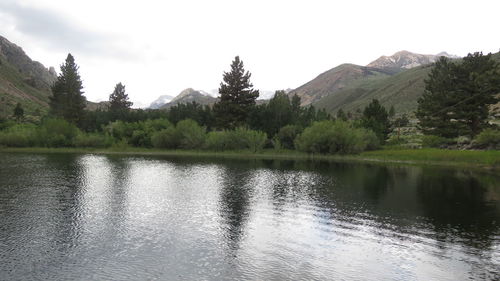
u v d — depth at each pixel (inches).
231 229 999.0
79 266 738.2
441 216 1140.5
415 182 1809.8
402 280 691.4
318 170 2330.2
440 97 3725.4
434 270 734.5
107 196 1411.2
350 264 763.4
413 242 896.3
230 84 4539.9
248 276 701.3
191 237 927.7
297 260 782.5
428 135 3722.9
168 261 768.9
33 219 1068.5
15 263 747.4
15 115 6412.4
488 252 830.5
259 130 4163.4
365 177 1990.7
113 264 749.9
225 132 4106.8
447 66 4347.9
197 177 1973.4
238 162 2898.6
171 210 1203.2
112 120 5753.0
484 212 1186.6
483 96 3223.4
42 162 2677.2
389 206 1272.1
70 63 5270.7
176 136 4180.6
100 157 3255.4
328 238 927.7
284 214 1161.4
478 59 3654.0
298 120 4485.7
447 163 2736.2
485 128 3230.8
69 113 5128.0
